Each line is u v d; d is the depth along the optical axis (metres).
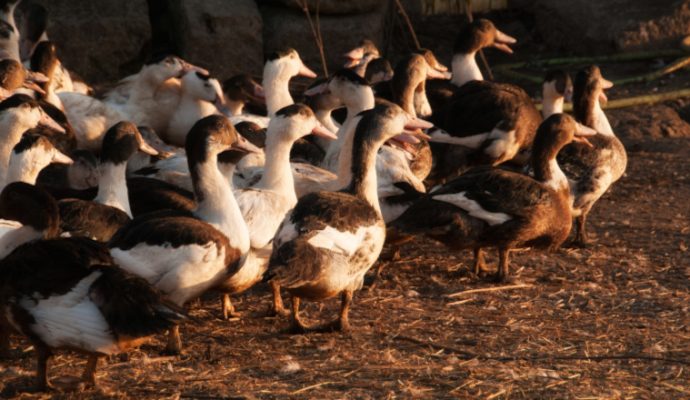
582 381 9.23
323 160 15.04
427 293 12.32
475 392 8.90
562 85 16.62
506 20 29.83
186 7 23.28
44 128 14.72
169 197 12.75
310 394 8.80
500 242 12.38
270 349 10.19
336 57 24.75
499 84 16.30
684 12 27.12
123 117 17.17
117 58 23.30
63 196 12.90
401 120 11.36
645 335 10.69
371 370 9.45
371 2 24.91
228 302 11.35
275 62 17.05
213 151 10.58
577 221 14.57
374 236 10.46
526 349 10.19
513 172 12.53
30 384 9.14
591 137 14.39
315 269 9.66
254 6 23.91
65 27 22.67
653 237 15.08
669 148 21.20
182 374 9.41
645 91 24.59
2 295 8.59
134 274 8.88
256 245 11.34
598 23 27.58
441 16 29.44
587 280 12.94
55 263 8.49
